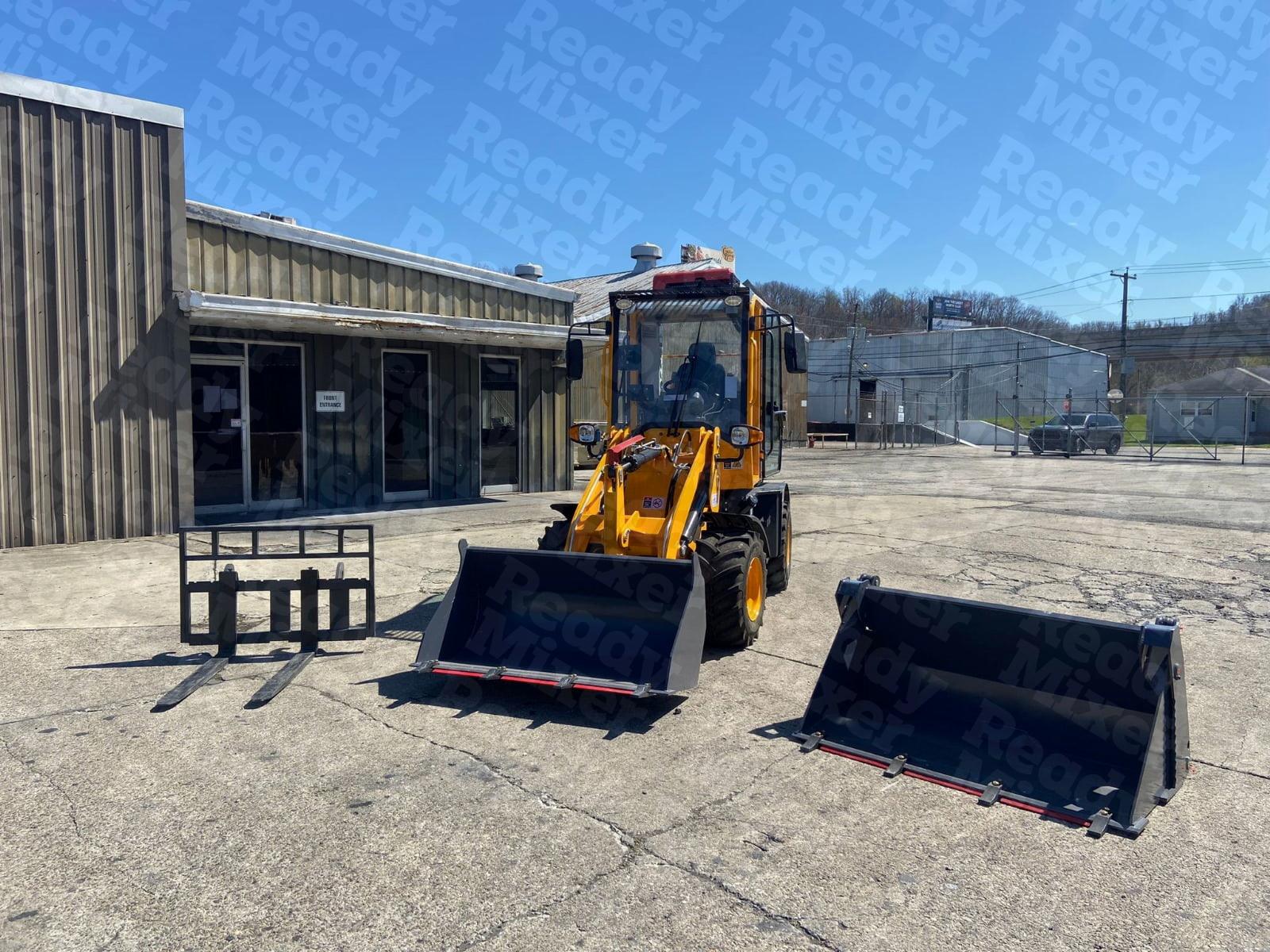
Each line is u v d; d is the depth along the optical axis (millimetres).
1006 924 3311
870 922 3316
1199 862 3787
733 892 3502
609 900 3436
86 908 3338
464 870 3635
